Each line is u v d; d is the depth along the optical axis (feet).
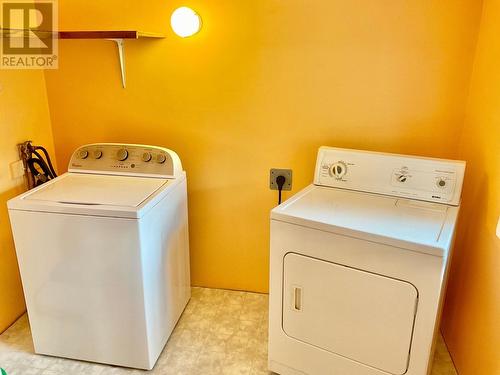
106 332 6.12
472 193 5.92
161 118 7.34
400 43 6.20
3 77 6.56
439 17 5.98
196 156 7.44
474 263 5.77
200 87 7.04
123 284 5.77
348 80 6.53
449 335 6.67
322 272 5.24
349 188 6.27
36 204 5.56
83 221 5.52
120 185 6.36
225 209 7.68
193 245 8.04
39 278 5.97
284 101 6.84
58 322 6.21
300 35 6.47
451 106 6.31
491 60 5.41
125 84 7.25
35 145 7.34
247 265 8.01
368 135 6.72
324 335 5.50
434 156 6.58
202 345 6.75
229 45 6.72
